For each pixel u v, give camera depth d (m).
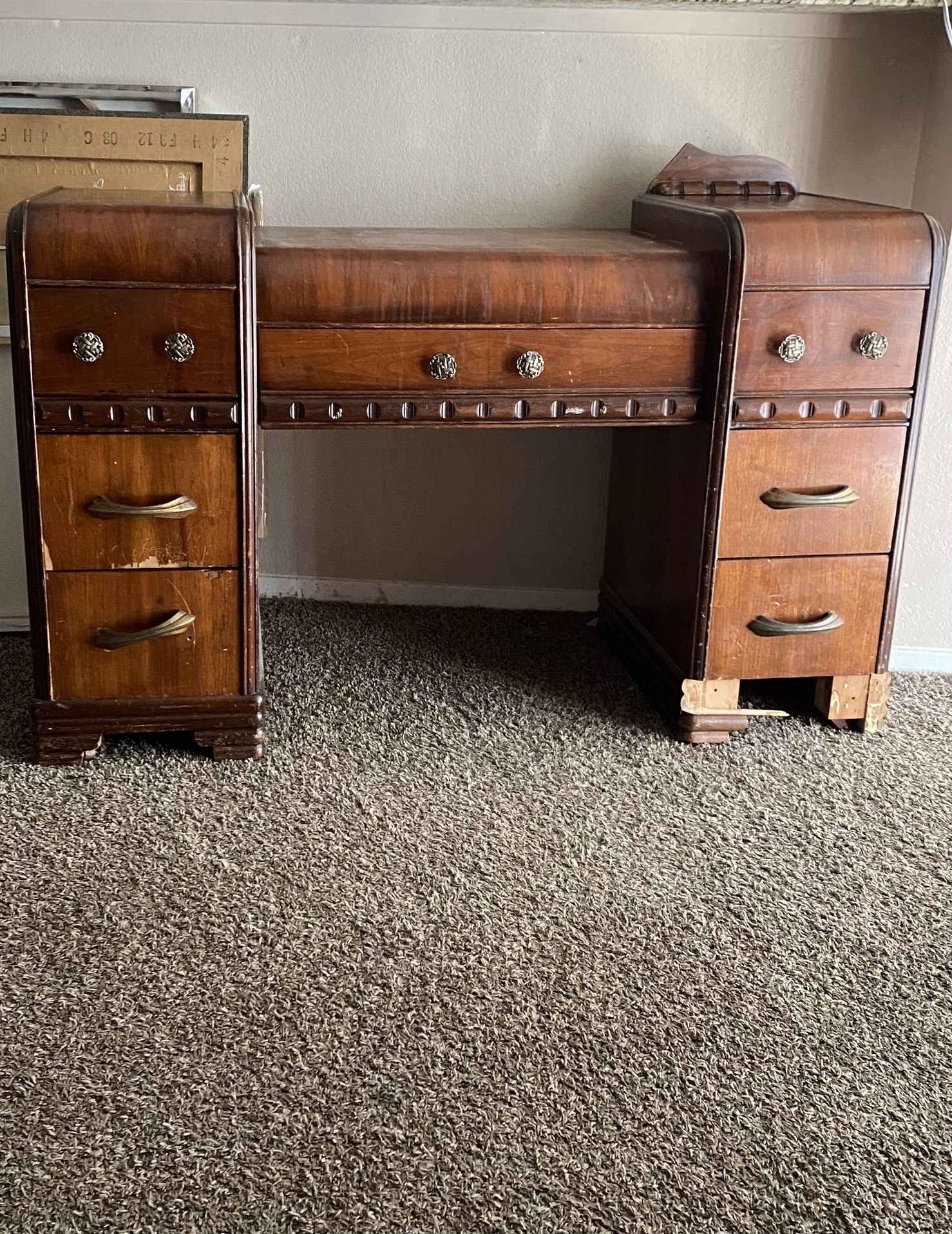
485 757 1.88
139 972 1.37
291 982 1.36
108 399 1.68
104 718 1.80
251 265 1.66
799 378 1.82
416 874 1.57
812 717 2.07
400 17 2.16
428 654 2.27
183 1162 1.12
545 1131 1.17
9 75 2.16
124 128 2.08
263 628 2.34
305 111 2.21
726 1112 1.20
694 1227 1.07
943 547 2.21
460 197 2.27
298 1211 1.07
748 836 1.69
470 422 1.80
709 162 2.13
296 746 1.89
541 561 2.50
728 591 1.90
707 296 1.80
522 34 2.18
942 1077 1.26
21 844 1.60
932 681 2.25
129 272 1.63
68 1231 1.04
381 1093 1.21
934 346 2.10
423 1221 1.06
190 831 1.65
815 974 1.41
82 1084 1.21
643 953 1.44
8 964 1.37
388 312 1.73
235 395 1.70
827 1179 1.13
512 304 1.75
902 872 1.62
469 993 1.35
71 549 1.73
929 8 2.12
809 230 1.77
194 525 1.75
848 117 2.26
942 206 2.18
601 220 2.30
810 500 1.86
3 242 2.08
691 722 1.94
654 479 2.09
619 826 1.70
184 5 2.13
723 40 2.20
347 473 2.42
